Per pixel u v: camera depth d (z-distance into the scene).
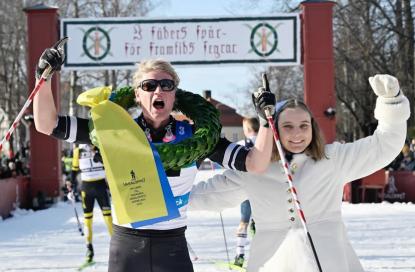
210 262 7.21
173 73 3.32
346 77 28.12
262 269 3.54
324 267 3.41
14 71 35.72
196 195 3.82
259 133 3.35
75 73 29.36
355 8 24.94
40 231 10.66
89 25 14.34
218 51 14.27
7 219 12.95
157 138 3.35
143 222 3.17
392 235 9.11
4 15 34.41
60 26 14.45
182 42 14.26
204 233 9.70
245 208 6.91
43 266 7.20
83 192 7.89
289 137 3.51
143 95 3.27
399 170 15.80
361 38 25.25
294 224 3.51
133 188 3.16
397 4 24.94
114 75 30.91
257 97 3.33
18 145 31.55
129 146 3.19
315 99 14.52
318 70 14.48
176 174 3.27
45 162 15.12
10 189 13.76
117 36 14.32
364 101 26.80
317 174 3.51
